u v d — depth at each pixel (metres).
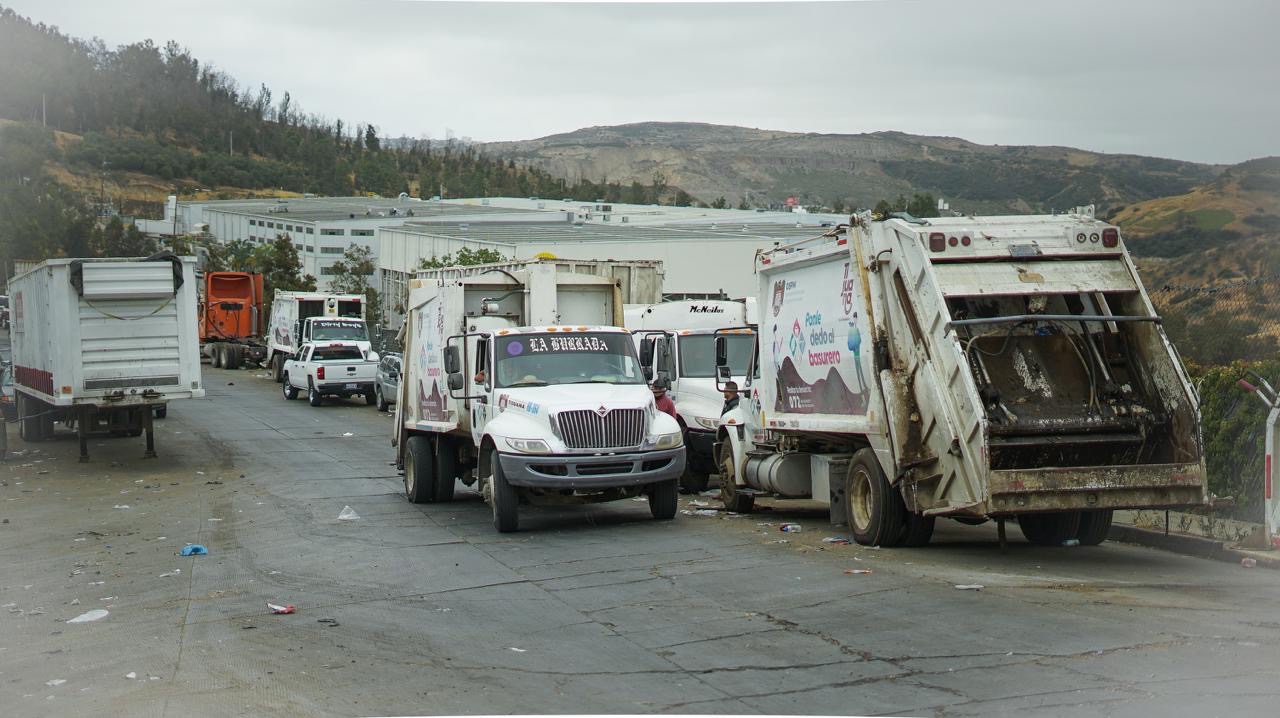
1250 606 9.33
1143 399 11.76
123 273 23.11
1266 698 6.75
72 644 9.23
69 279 22.86
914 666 7.66
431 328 18.05
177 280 23.58
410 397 19.05
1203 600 9.59
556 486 14.41
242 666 8.33
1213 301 18.42
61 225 101.69
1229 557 11.67
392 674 7.96
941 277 11.70
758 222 91.62
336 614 10.00
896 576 10.82
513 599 10.41
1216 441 13.66
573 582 11.13
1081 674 7.34
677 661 8.03
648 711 6.89
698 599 10.09
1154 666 7.50
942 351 11.60
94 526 15.94
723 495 16.70
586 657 8.25
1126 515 13.96
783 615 9.32
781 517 15.88
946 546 12.90
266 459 24.42
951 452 11.40
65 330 22.94
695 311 22.67
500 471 14.60
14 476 21.86
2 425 24.34
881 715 6.67
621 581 11.09
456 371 16.00
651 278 26.19
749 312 22.44
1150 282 34.56
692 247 66.62
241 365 60.53
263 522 15.94
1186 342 17.61
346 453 25.66
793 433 14.93
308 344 41.00
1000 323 11.94
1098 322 12.06
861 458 12.95
